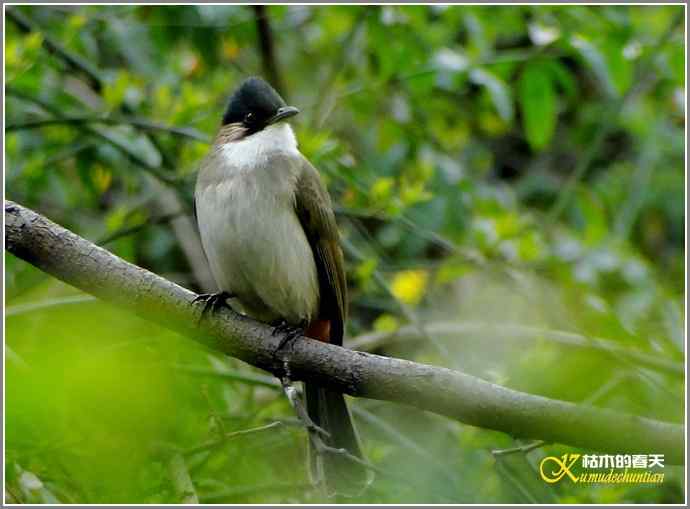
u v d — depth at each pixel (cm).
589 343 1043
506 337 1130
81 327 930
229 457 952
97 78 1155
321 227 923
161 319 781
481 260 1123
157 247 1348
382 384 717
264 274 890
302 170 930
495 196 1335
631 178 1530
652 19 1451
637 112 1538
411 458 977
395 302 1097
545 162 1596
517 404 677
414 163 1340
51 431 667
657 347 1112
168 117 1125
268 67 1378
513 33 1434
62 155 1173
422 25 1296
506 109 1156
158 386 609
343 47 1312
